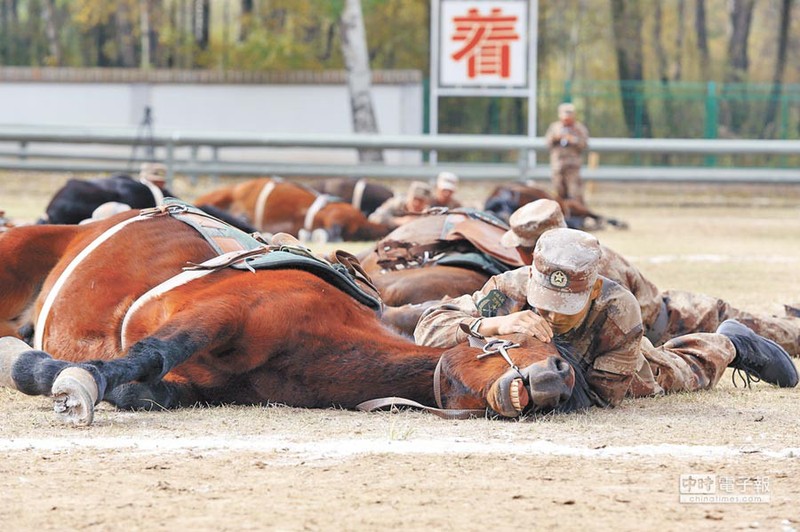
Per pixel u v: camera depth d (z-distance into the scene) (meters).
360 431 9.17
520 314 9.60
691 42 89.38
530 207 13.05
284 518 7.04
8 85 55.03
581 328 10.03
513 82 47.53
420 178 45.16
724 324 12.27
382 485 7.77
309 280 10.08
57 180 50.22
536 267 9.58
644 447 8.88
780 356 11.98
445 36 47.53
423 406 9.62
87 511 7.16
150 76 54.78
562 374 9.13
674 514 7.23
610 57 90.00
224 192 29.06
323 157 55.09
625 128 62.47
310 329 9.73
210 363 9.87
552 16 85.94
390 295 13.20
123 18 79.31
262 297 9.73
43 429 9.27
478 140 44.16
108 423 9.47
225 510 7.19
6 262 11.57
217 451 8.60
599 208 44.94
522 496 7.55
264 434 9.09
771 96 61.19
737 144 44.75
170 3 89.31
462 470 8.16
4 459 8.38
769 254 27.78
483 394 9.27
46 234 11.74
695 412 10.37
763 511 7.33
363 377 9.65
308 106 55.50
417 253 14.19
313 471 8.09
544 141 44.12
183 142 44.25
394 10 77.00
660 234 34.00
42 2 88.88
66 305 10.75
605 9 87.12
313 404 9.83
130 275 10.59
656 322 13.09
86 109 55.03
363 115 54.06
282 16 77.12
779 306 18.00
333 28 77.62
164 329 9.46
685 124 63.34
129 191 22.86
